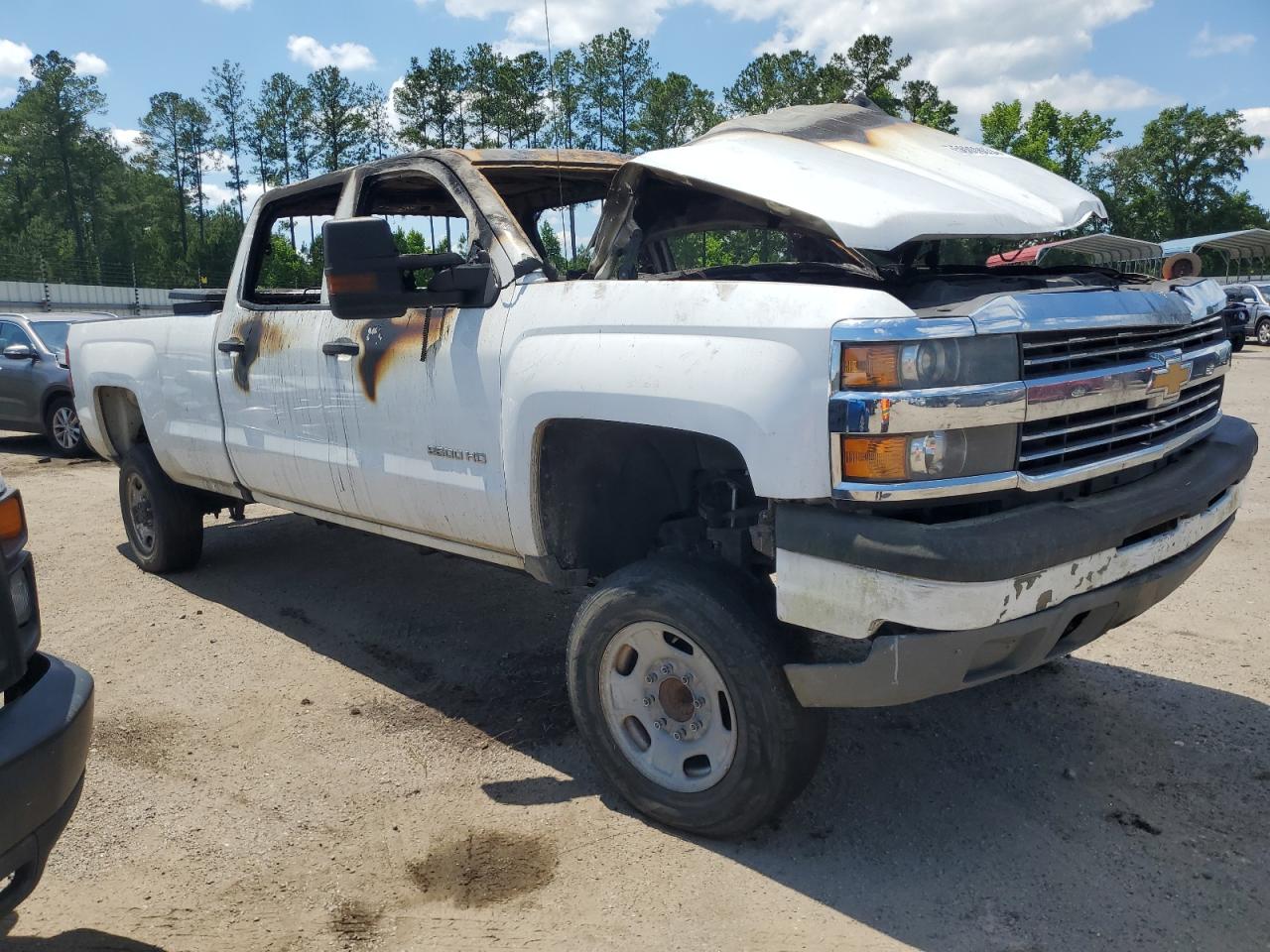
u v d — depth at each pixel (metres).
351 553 6.20
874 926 2.59
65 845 3.08
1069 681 4.07
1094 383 2.65
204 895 2.81
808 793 3.26
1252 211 74.69
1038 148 64.00
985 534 2.42
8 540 2.36
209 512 5.84
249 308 4.59
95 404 5.92
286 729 3.87
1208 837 2.96
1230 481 3.17
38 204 93.88
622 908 2.69
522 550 3.40
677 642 2.95
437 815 3.21
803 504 2.60
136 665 4.51
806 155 3.19
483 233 3.55
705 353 2.69
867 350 2.41
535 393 3.12
